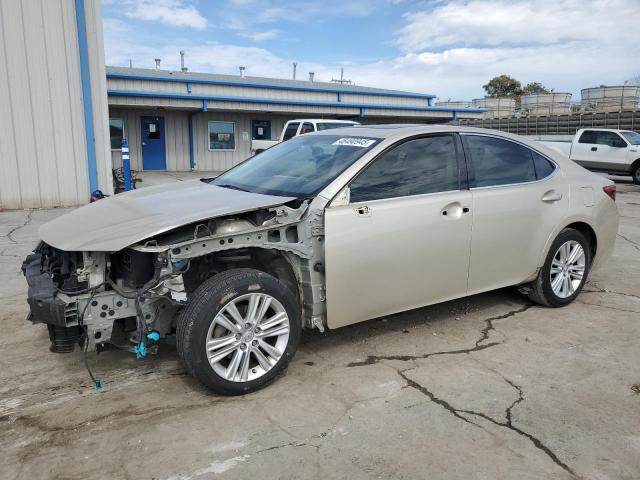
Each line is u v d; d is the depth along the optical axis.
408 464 2.71
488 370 3.77
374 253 3.75
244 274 3.33
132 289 3.30
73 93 11.18
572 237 4.97
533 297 5.04
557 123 27.48
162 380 3.59
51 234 3.60
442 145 4.28
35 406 3.25
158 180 17.98
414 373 3.71
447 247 4.11
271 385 3.52
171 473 2.63
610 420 3.14
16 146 10.89
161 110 21.80
